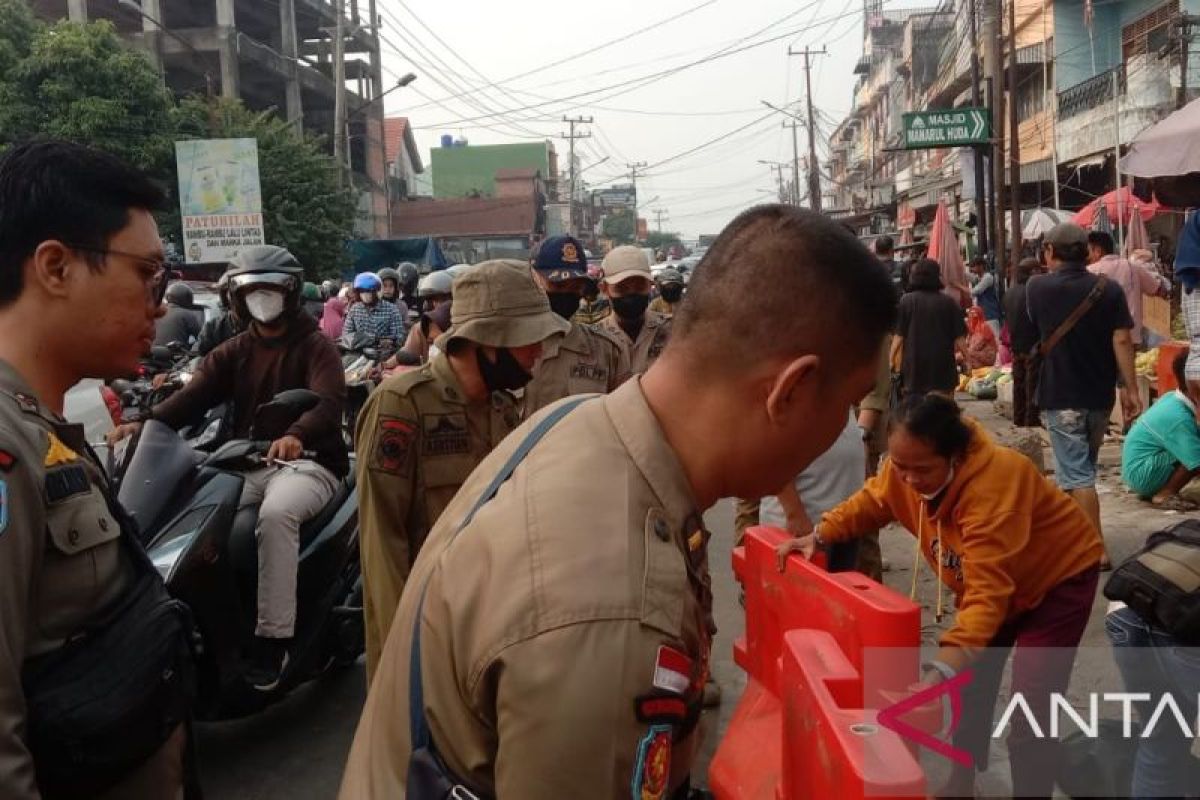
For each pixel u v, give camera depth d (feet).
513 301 9.62
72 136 66.23
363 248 83.97
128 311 5.72
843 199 217.56
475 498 4.02
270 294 13.08
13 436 5.01
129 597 5.69
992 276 48.96
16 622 4.88
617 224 280.92
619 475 3.69
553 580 3.36
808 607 5.49
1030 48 73.97
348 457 14.12
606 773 3.20
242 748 12.86
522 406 13.07
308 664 12.96
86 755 5.29
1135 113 54.24
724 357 3.84
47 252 5.47
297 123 99.09
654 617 3.34
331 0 112.47
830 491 12.75
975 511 8.46
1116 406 29.07
